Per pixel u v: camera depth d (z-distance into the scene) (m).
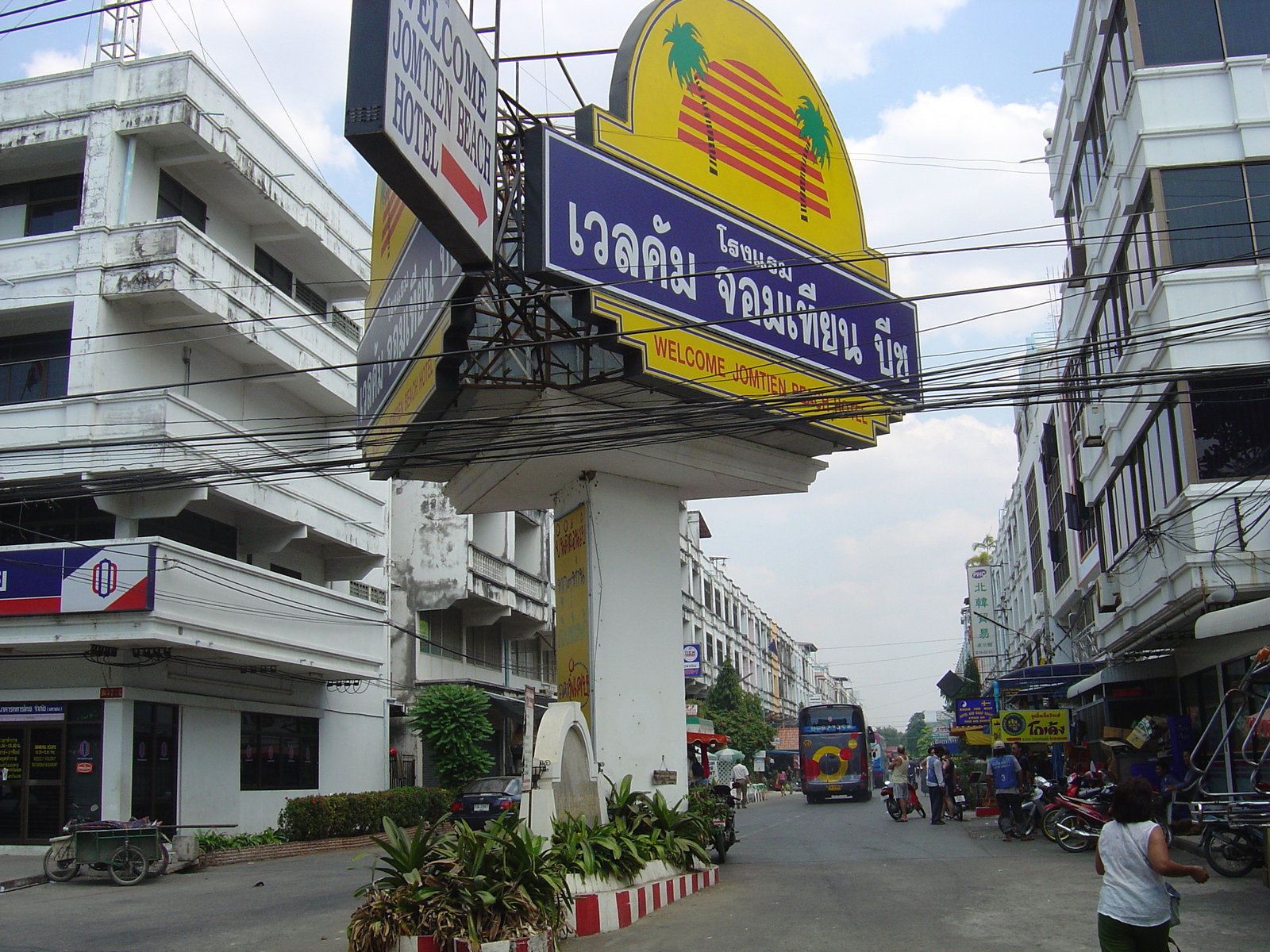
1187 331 14.54
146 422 18.11
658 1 12.94
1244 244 14.72
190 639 17.92
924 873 12.75
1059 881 11.73
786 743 64.50
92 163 19.17
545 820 10.05
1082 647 29.73
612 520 13.87
